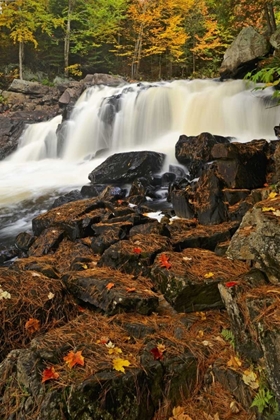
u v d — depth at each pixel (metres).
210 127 11.10
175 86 12.85
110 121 12.27
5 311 2.66
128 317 2.80
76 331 2.54
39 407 1.87
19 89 18.66
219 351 2.31
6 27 21.06
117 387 1.94
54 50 23.52
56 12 23.45
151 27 23.66
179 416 2.02
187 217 5.05
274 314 1.91
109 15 22.75
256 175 5.31
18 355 2.26
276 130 7.73
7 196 8.20
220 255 3.58
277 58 3.05
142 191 6.59
